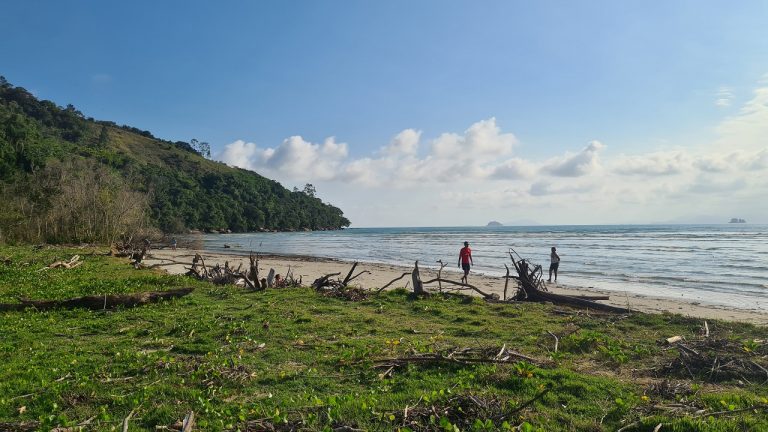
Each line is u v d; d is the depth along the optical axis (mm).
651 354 9914
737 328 12656
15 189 51031
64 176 51875
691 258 42781
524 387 7562
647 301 20938
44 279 21641
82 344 11109
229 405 7121
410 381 8070
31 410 6922
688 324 13180
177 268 31797
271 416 6496
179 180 146500
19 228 45688
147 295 16641
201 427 6262
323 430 5992
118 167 124062
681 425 6113
